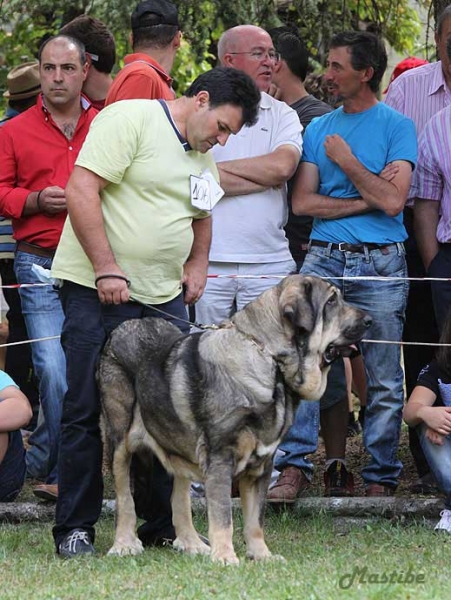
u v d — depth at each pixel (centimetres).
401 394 1170
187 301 998
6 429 1117
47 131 1205
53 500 1177
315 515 1134
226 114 923
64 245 956
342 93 1175
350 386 1438
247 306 918
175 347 935
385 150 1166
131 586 834
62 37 1198
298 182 1198
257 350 902
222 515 898
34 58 2116
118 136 916
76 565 915
